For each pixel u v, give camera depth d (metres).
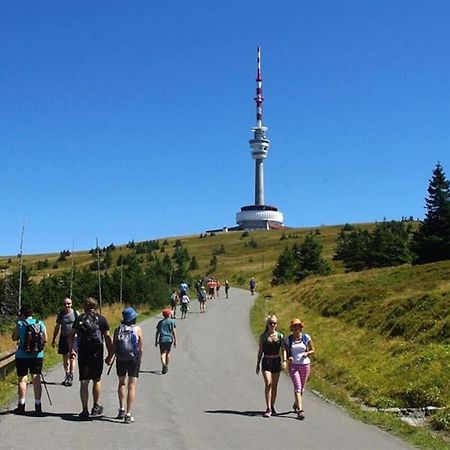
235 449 9.50
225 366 20.38
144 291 49.50
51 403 12.59
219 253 159.12
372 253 72.50
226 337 29.61
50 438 9.67
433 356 17.53
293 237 175.12
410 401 14.34
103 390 14.74
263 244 169.62
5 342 21.06
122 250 167.88
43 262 137.88
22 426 10.45
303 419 12.32
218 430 10.94
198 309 48.22
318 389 16.66
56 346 22.34
